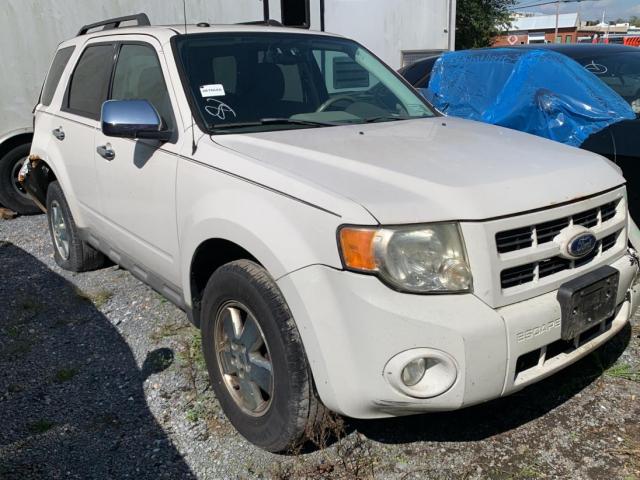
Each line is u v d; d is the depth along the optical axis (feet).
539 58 17.10
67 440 10.17
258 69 12.34
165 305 14.98
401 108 13.41
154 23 24.66
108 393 11.48
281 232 8.44
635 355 11.70
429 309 7.63
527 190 8.45
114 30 14.97
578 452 9.28
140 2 24.31
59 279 17.10
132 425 10.50
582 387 10.81
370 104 13.14
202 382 11.59
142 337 13.50
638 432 9.61
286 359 8.51
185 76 11.55
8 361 12.79
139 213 12.22
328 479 8.95
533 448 9.43
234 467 9.35
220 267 9.70
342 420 9.25
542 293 8.46
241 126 11.17
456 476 8.95
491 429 9.91
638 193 14.20
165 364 12.30
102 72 14.46
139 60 12.97
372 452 9.48
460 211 7.88
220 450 9.75
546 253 8.43
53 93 17.15
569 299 8.44
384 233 7.66
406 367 7.72
